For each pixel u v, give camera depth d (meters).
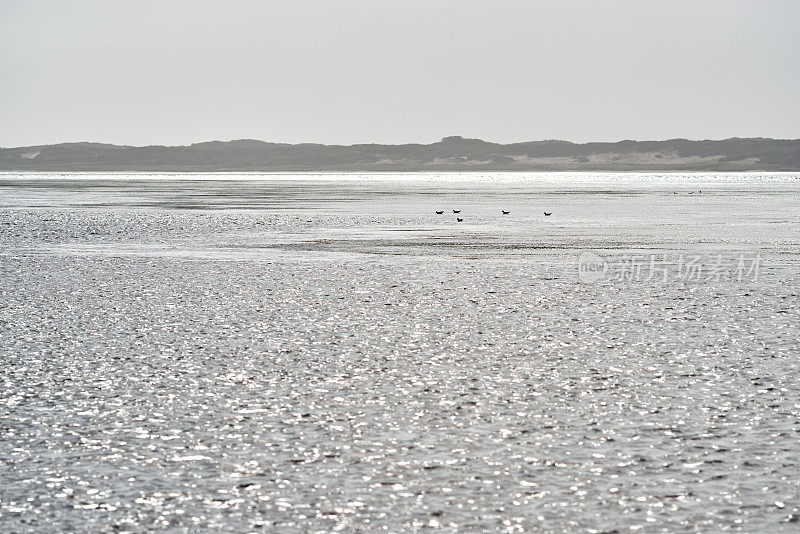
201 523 22.09
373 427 29.52
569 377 36.22
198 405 32.16
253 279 68.81
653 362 39.03
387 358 39.88
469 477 25.00
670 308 54.62
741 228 127.25
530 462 26.16
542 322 49.47
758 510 22.75
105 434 28.83
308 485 24.45
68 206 179.25
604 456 26.66
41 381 35.56
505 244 100.88
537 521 22.11
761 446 27.56
